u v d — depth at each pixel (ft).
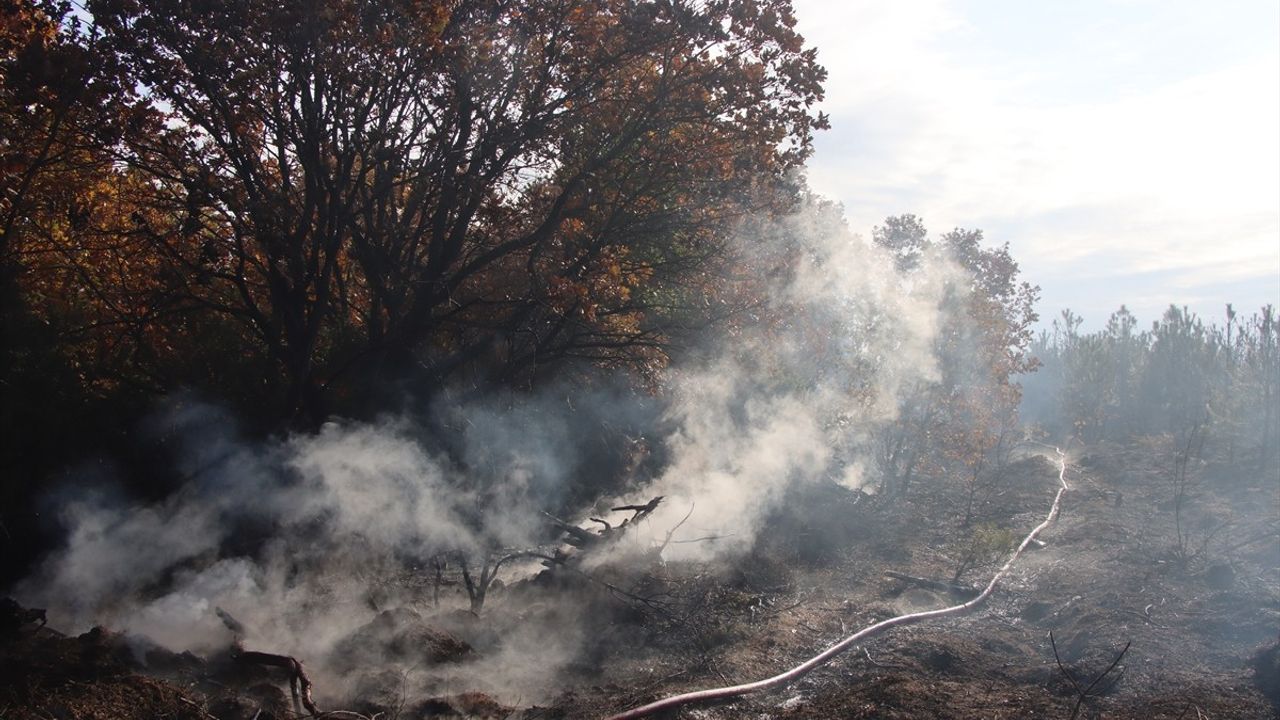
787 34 45.09
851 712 21.80
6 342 35.81
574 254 46.83
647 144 48.75
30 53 35.32
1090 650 25.55
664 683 24.97
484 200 47.47
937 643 27.37
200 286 46.06
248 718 20.94
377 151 43.01
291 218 42.06
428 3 39.11
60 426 36.47
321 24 38.81
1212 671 23.11
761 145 47.65
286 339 44.21
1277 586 30.04
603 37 44.93
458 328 47.96
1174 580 32.14
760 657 27.22
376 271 45.06
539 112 45.73
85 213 40.47
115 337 42.27
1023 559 40.98
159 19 38.06
